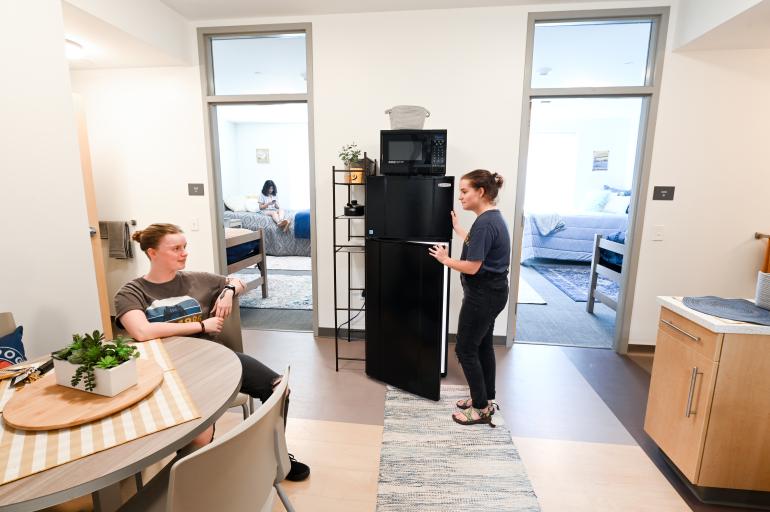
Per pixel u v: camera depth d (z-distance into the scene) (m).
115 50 2.71
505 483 1.66
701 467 1.52
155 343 1.38
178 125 3.14
